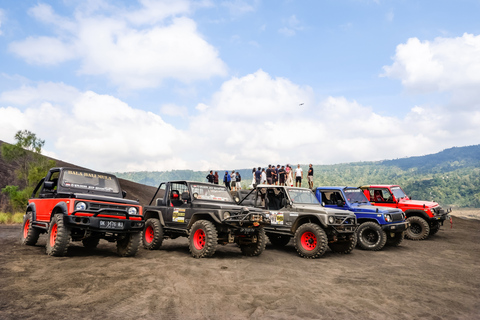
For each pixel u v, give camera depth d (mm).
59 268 5902
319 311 4387
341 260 8742
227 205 8188
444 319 4422
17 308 3812
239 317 3996
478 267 8391
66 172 7918
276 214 10070
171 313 3975
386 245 12047
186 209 8641
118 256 7617
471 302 5281
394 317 4375
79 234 7367
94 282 5066
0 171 29359
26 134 18344
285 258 8617
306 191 10859
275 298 4840
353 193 12336
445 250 11211
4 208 23000
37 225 8125
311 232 8961
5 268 5707
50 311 3773
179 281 5461
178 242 11055
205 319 3863
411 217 14000
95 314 3771
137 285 5047
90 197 7043
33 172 17672
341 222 9266
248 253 8633
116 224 7047
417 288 5988
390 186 14812
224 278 5871
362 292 5512
